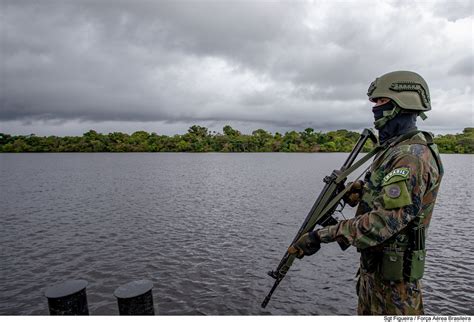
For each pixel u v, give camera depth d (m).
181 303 10.30
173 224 20.64
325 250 14.88
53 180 51.09
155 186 42.56
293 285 11.40
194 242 16.66
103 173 64.81
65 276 12.55
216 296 10.70
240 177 55.59
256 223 20.83
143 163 105.06
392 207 2.69
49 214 24.20
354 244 2.82
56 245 16.36
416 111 3.02
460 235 18.02
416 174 2.73
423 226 2.91
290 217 22.66
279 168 80.25
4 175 60.53
